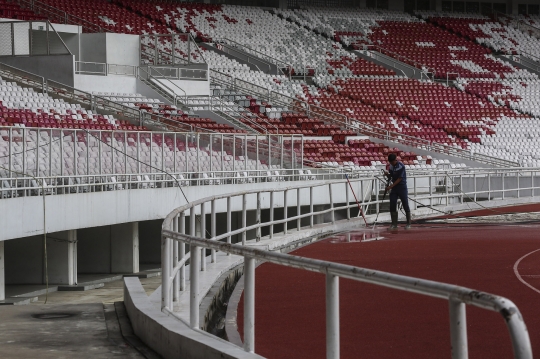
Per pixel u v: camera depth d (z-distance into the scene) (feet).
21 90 90.79
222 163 76.33
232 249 18.28
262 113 120.47
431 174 87.20
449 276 36.78
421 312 27.68
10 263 61.11
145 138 65.98
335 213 88.94
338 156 107.55
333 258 45.11
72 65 99.55
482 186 95.35
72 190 56.54
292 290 33.83
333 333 14.62
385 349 22.26
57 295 57.00
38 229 50.47
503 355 21.30
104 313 29.07
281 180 84.53
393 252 47.44
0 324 26.61
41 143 53.31
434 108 143.43
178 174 69.31
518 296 30.89
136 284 30.37
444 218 75.31
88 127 84.64
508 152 132.16
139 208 63.16
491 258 43.45
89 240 67.62
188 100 110.52
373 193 88.48
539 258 43.09
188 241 21.52
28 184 51.44
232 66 139.74
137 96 104.68
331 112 127.24
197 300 21.83
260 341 23.89
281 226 88.07
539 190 99.35
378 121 133.08
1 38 101.81
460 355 10.82
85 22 128.77
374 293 31.91
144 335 23.82
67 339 24.25
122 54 112.78
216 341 19.43
